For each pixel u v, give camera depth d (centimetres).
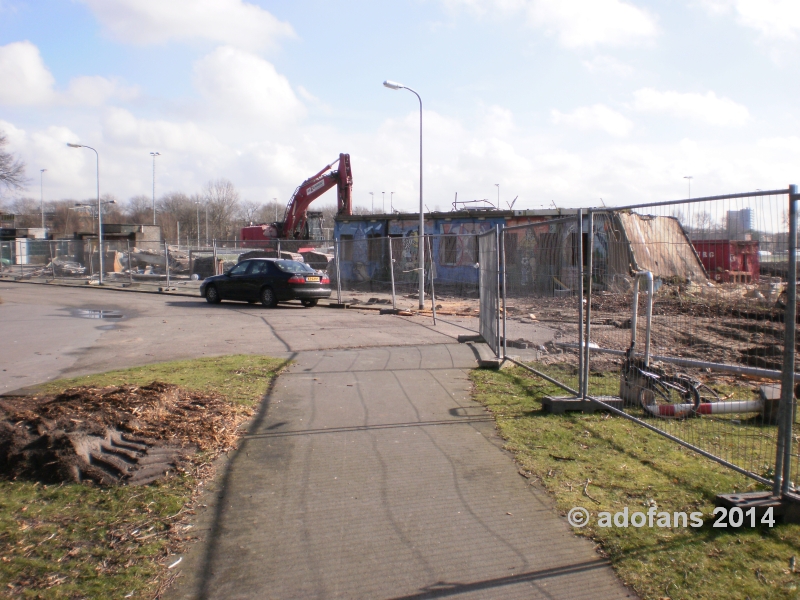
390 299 2064
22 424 504
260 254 3000
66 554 353
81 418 521
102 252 3148
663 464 486
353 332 1307
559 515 405
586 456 511
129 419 538
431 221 2903
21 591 314
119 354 1034
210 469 486
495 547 366
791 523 387
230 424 591
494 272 934
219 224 8081
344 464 500
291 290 1898
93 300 2197
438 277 2375
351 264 2388
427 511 414
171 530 385
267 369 871
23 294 2469
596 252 679
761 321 431
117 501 422
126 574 334
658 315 596
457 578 334
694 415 613
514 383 787
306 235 3631
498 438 562
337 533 384
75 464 457
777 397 586
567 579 331
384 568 344
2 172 3591
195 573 338
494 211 2719
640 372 636
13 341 1182
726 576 329
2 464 463
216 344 1142
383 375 837
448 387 766
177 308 1897
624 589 321
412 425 604
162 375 823
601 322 932
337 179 3344
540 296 790
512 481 462
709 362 757
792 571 332
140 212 9825
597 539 373
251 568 344
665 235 568
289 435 573
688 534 374
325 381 798
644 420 603
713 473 462
